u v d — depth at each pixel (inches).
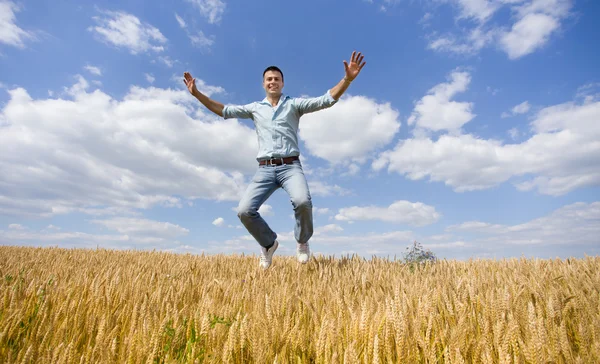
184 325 68.4
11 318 67.5
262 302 86.0
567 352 56.9
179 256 257.8
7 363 55.2
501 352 51.0
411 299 85.7
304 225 170.1
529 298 88.3
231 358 57.7
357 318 66.2
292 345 62.0
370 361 57.9
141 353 56.4
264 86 187.2
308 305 78.2
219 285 109.2
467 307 76.8
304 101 176.6
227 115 193.9
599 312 79.0
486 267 164.2
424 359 58.9
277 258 229.9
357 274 141.5
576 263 158.2
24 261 192.7
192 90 189.5
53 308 81.4
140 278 117.8
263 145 176.7
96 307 81.0
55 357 53.8
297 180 168.6
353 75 165.5
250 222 170.9
